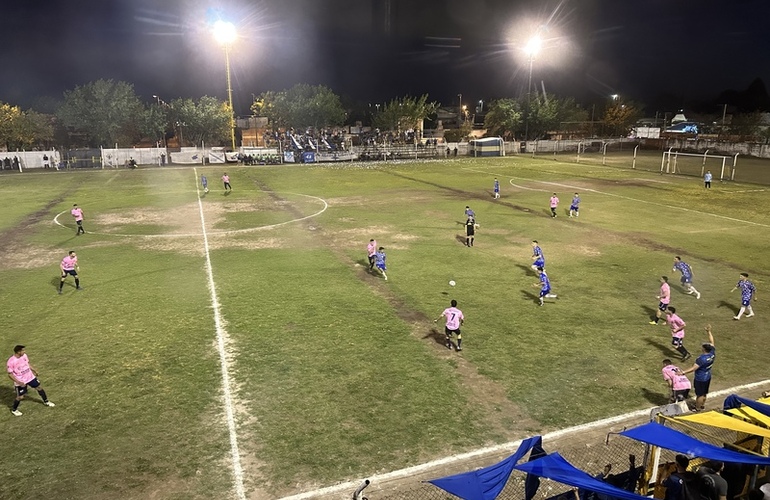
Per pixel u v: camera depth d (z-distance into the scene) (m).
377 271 23.95
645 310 19.17
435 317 18.44
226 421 12.06
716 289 21.48
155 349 15.80
